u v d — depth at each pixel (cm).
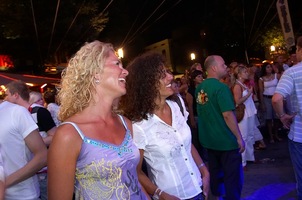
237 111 624
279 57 928
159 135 254
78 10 2150
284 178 570
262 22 2486
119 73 193
